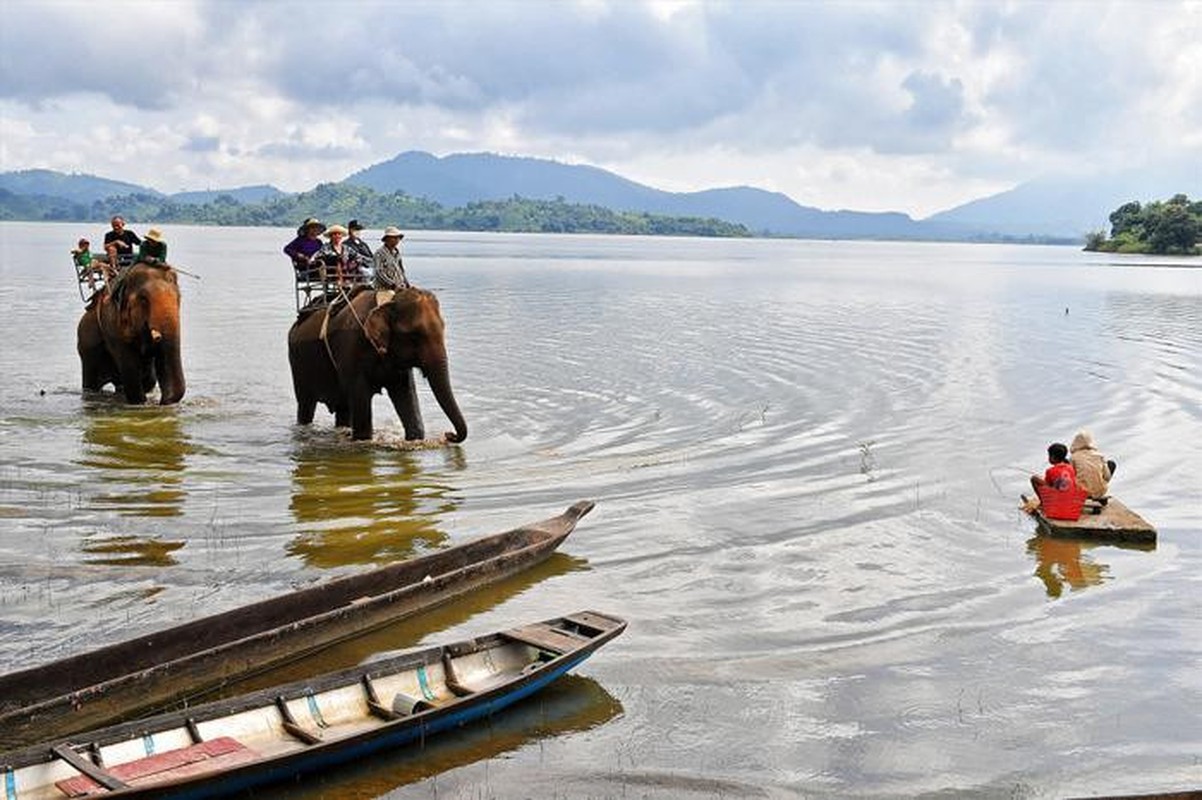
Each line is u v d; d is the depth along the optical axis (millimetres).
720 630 11320
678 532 14430
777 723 9445
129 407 22984
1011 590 12445
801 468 17859
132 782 7902
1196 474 17766
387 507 15500
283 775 8328
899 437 20344
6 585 12273
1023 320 46469
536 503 15781
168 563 13070
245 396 24781
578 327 40625
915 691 10031
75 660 9469
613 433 20656
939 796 8359
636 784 8484
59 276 70562
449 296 58250
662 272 93562
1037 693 10008
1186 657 10766
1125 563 13367
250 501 15734
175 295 23031
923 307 54125
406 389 20141
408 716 8852
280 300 55062
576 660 9852
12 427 20562
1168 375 28875
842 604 12016
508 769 8672
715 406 23469
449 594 11992
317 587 11242
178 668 9617
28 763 7848
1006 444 19797
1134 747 9078
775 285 75062
